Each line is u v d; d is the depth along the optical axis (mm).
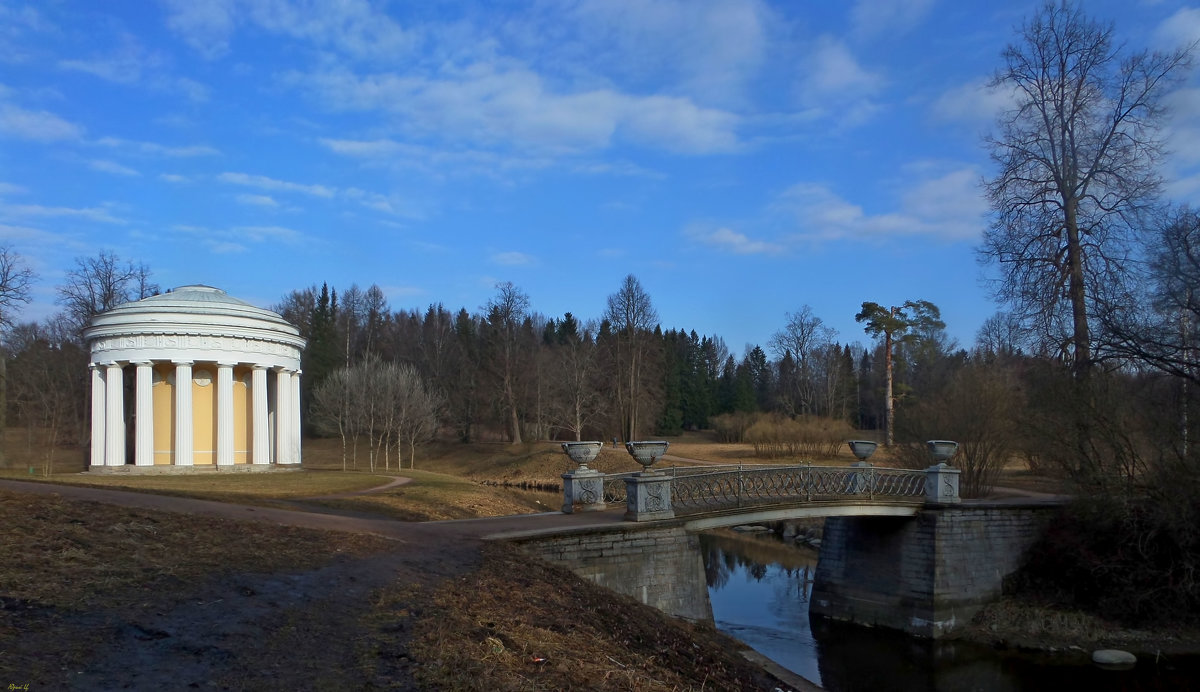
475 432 72875
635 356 62062
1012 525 25109
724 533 43125
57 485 17047
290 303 90188
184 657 7363
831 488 22578
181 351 38406
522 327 76125
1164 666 20000
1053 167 28797
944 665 20812
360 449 69875
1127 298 26141
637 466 51656
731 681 12016
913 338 55281
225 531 12789
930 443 25078
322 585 10430
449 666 8023
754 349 107688
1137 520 22859
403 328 88500
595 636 11219
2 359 41219
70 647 7207
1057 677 19656
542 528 16156
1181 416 23891
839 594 25953
